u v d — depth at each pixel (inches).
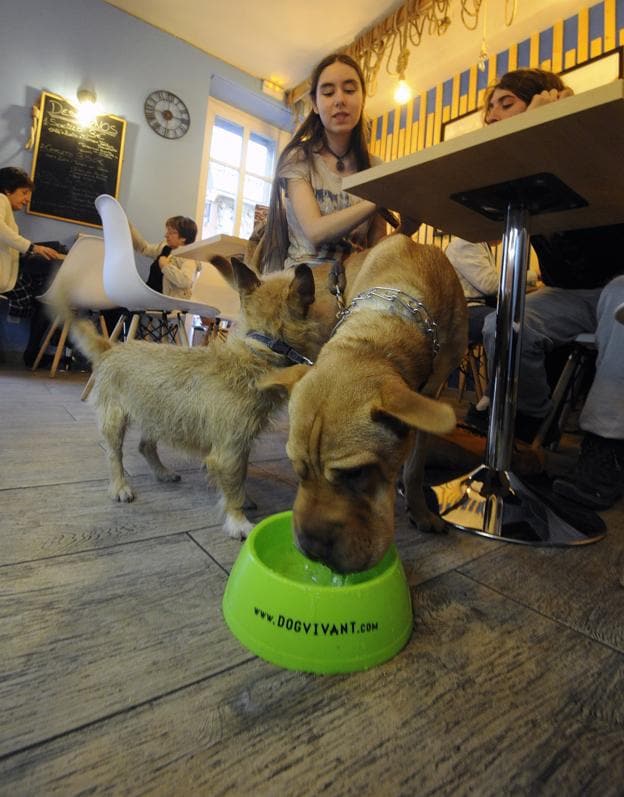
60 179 191.0
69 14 189.6
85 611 34.4
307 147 83.0
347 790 22.1
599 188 53.5
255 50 220.8
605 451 65.9
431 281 47.4
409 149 222.7
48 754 22.8
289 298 52.2
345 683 29.0
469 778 23.2
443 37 184.4
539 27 175.6
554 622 37.2
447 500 59.7
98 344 61.2
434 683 29.5
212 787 21.7
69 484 60.6
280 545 42.8
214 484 51.7
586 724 27.1
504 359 59.4
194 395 51.3
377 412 31.8
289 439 35.2
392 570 34.8
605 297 66.2
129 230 111.0
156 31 208.5
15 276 161.8
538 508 56.6
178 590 38.1
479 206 61.0
